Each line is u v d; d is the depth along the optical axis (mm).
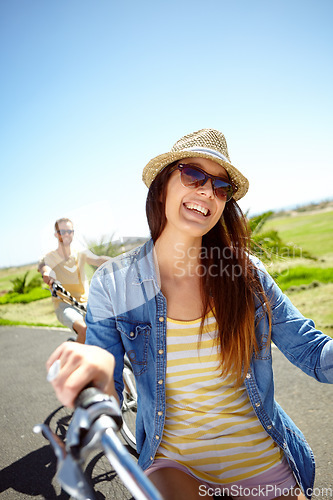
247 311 1317
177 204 1342
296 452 1342
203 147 1383
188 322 1298
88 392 659
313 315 6168
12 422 3568
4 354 6184
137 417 1420
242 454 1252
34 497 2465
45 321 8195
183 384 1293
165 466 1232
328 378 1261
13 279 9469
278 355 4637
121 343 1352
